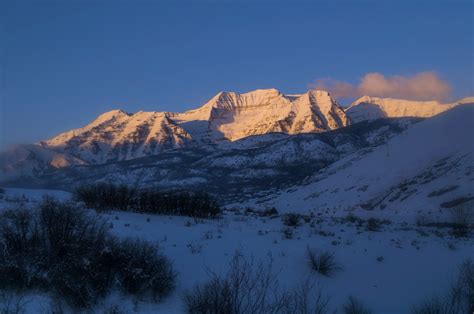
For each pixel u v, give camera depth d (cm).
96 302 839
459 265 1316
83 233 986
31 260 884
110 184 2238
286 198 7494
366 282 1152
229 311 779
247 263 1145
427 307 949
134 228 1447
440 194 4034
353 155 8869
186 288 965
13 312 750
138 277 894
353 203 5316
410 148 6619
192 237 1416
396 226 2400
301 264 1202
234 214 2630
